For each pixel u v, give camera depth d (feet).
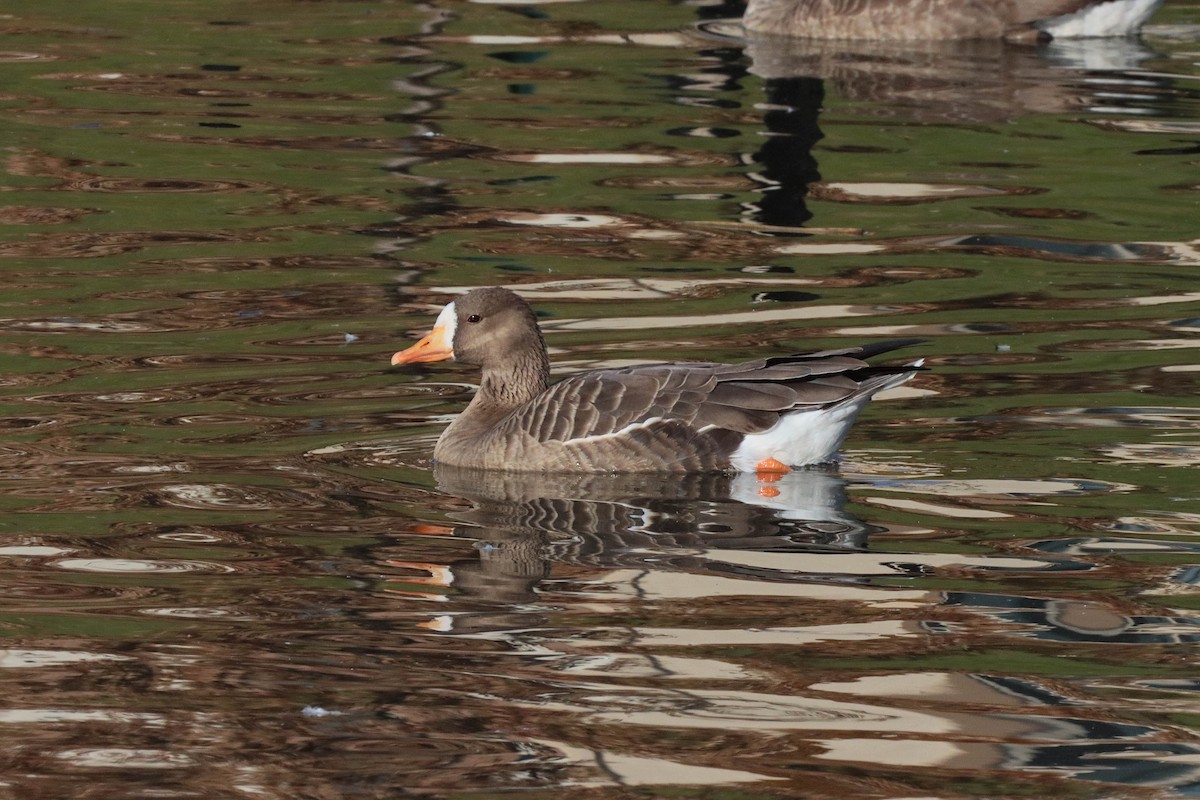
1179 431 46.32
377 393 51.67
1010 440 45.91
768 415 44.83
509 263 64.28
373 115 85.10
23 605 35.47
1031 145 79.05
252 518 41.06
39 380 51.83
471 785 28.02
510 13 108.47
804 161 77.20
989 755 29.01
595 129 82.33
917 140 80.12
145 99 87.45
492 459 45.42
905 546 38.78
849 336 55.67
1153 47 98.07
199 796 27.66
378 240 67.21
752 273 63.10
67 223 69.21
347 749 29.27
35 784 28.07
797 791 27.86
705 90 89.35
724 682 31.81
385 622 34.68
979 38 99.66
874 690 31.42
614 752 29.17
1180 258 64.23
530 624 34.55
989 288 60.95
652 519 41.16
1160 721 30.12
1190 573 36.86
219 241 67.10
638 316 58.08
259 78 91.71
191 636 33.96
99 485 43.21
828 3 100.89
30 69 92.79
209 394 50.90
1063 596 35.76
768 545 39.09
